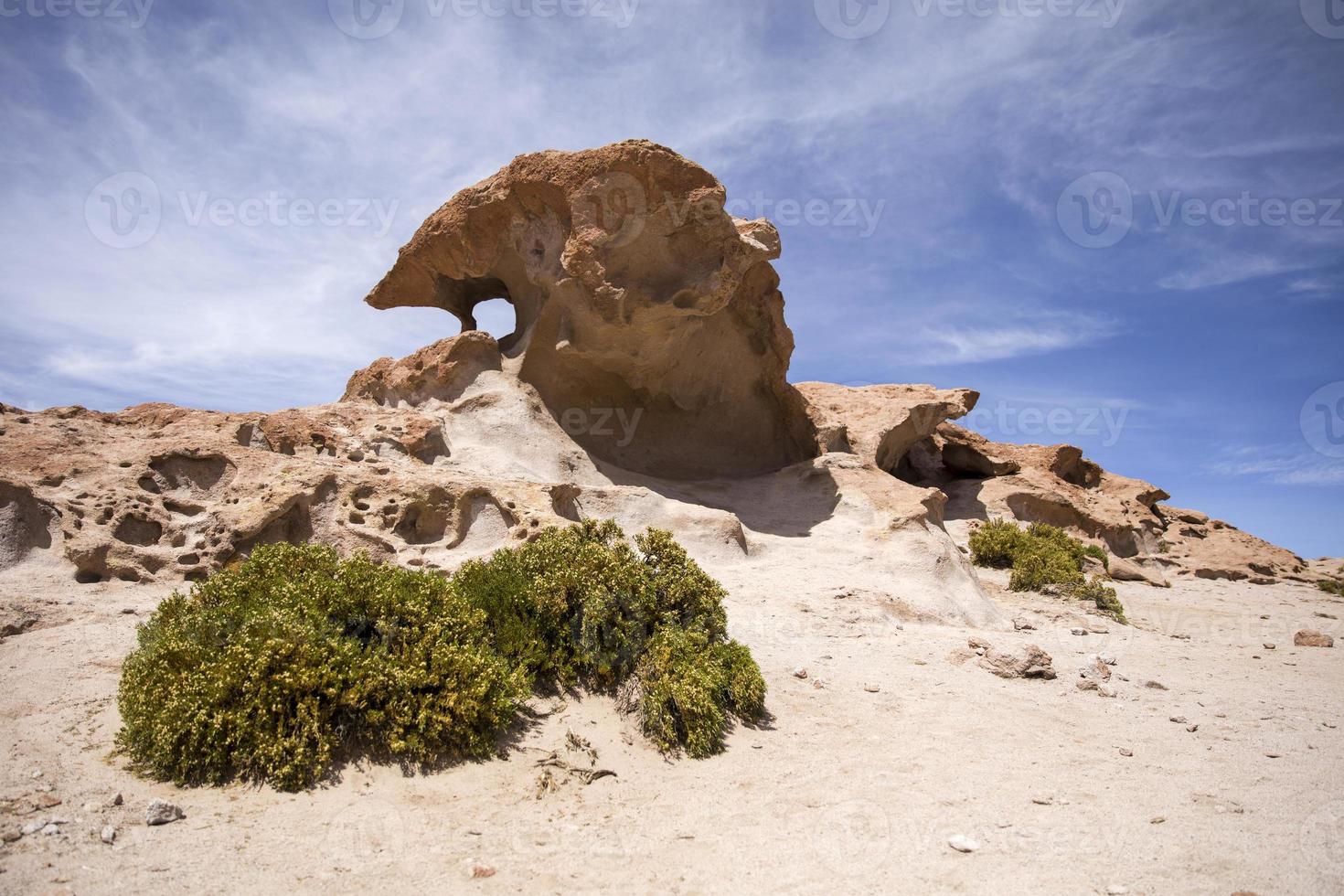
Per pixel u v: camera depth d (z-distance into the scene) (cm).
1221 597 2055
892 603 1215
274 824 498
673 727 682
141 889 414
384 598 666
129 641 805
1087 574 2080
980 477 2792
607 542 964
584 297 1595
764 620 1065
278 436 1406
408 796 549
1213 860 491
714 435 2027
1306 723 837
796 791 603
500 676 654
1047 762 678
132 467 1192
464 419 1641
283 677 566
